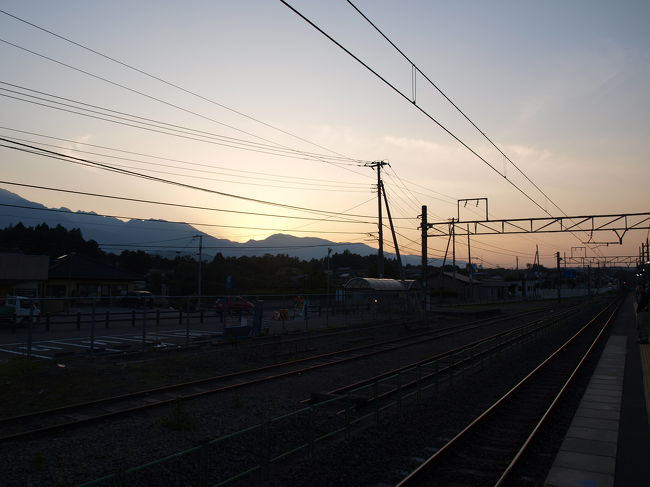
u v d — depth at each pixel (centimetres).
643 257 6075
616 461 800
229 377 1605
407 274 11206
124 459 833
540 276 13438
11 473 766
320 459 814
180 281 6750
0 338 2330
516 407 1201
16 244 8512
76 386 1395
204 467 619
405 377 1645
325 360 2030
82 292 5247
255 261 9850
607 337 2750
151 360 1797
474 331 3434
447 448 852
